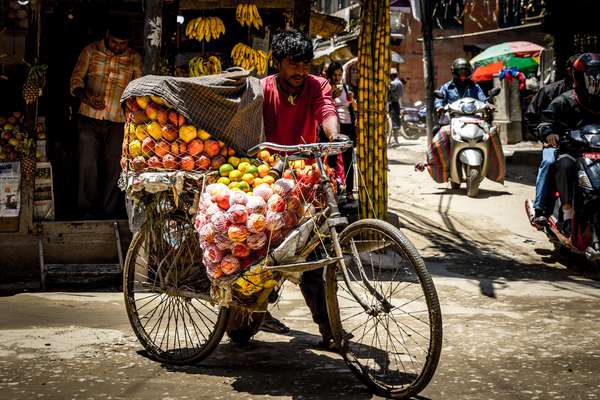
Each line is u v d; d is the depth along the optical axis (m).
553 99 6.88
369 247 3.64
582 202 6.35
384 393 3.46
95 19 7.61
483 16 25.23
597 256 6.19
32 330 4.63
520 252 7.55
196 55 7.84
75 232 6.31
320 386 3.61
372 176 6.75
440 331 3.22
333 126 3.98
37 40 6.26
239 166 3.72
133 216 4.54
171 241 4.10
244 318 4.23
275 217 3.52
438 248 7.68
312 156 3.79
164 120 3.88
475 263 7.03
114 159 6.63
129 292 4.25
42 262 6.09
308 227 3.57
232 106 3.87
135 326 4.20
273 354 4.19
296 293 5.84
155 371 3.85
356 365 3.64
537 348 4.22
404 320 4.88
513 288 5.93
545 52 18.88
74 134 7.62
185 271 4.08
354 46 15.21
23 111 6.62
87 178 6.65
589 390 3.49
